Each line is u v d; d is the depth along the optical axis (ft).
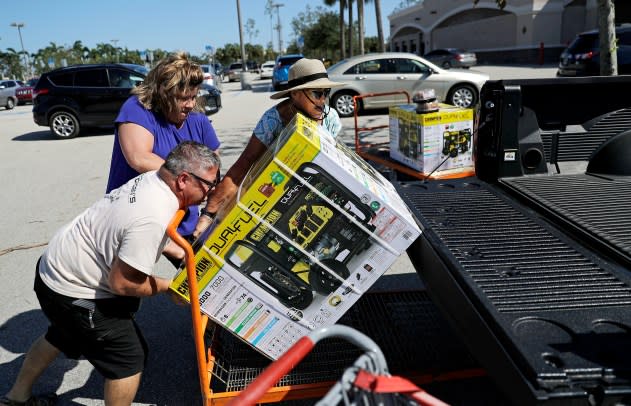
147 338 11.07
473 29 126.52
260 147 8.91
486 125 10.01
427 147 15.75
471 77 39.14
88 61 230.68
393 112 18.19
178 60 8.55
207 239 6.57
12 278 14.47
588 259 6.36
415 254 7.76
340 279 6.81
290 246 6.61
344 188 6.36
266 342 7.14
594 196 8.47
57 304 7.06
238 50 228.43
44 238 17.61
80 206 21.18
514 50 110.63
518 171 9.91
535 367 4.34
